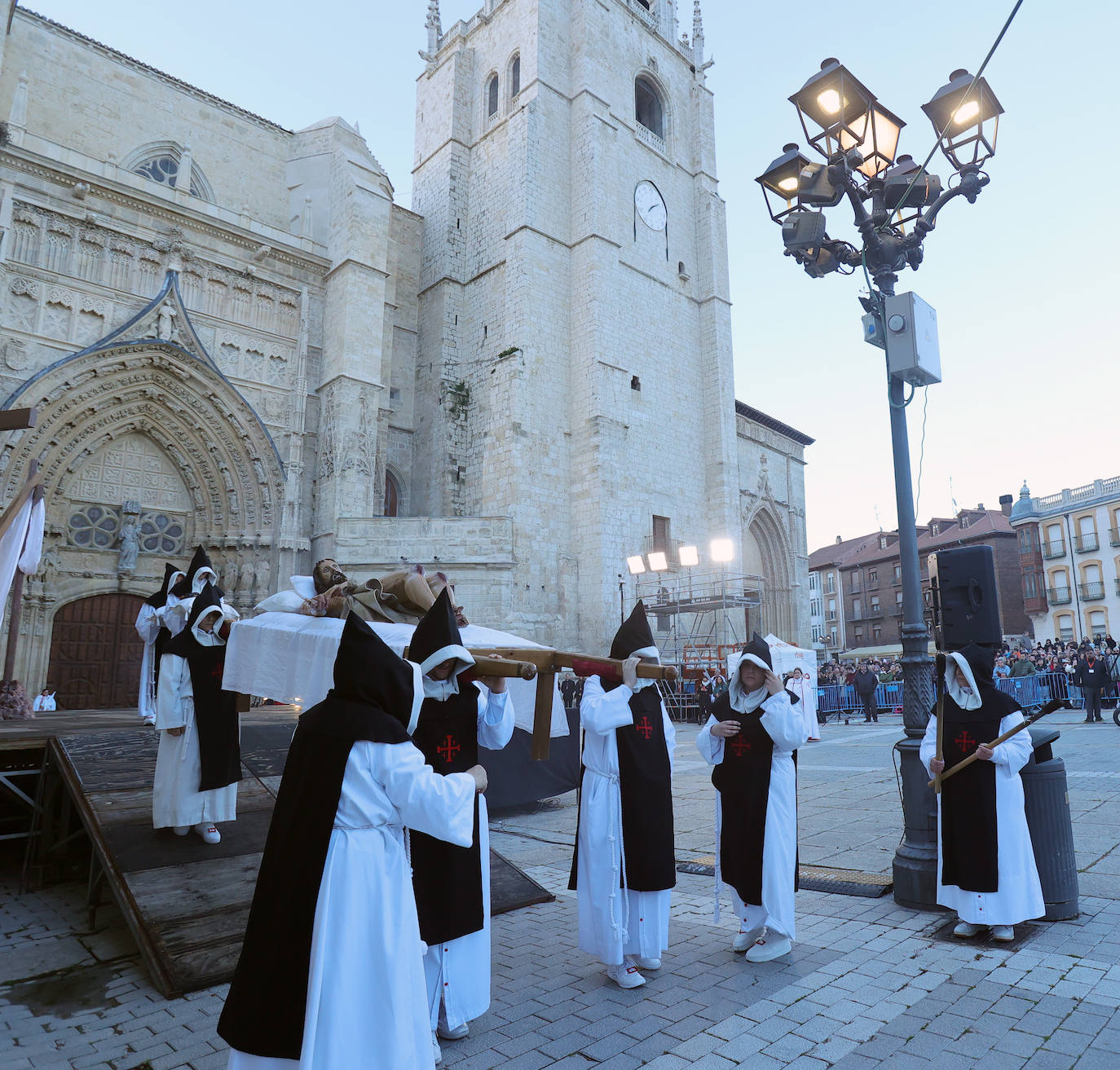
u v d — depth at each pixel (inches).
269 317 986.7
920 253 292.2
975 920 197.3
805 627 1589.6
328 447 971.9
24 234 803.4
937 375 272.5
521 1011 165.3
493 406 1121.4
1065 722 770.8
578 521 1123.3
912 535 256.7
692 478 1295.5
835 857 289.1
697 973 185.2
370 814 107.0
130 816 250.4
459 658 150.1
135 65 999.0
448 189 1283.2
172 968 179.8
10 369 775.1
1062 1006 158.6
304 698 181.5
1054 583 1871.3
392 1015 99.8
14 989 181.8
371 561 934.4
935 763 209.8
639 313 1255.5
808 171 288.0
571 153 1239.5
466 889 153.0
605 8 1309.1
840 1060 140.1
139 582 871.7
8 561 333.4
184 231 921.5
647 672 182.1
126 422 871.1
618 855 177.8
